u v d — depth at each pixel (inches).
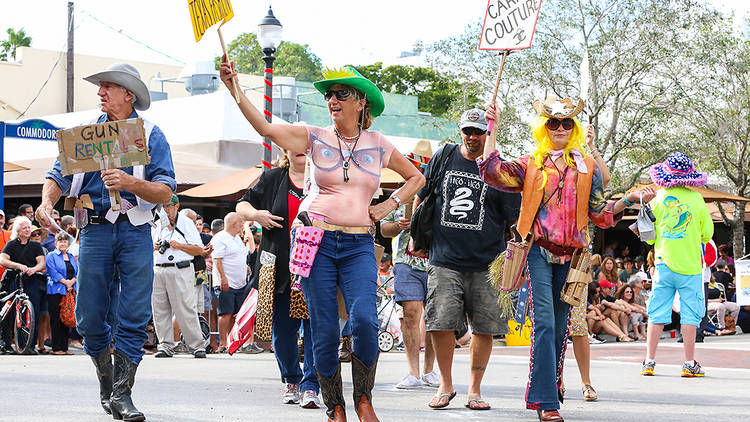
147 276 214.8
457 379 342.3
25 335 492.4
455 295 254.1
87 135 207.3
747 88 1162.0
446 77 1217.4
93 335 217.3
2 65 1268.5
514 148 1167.6
